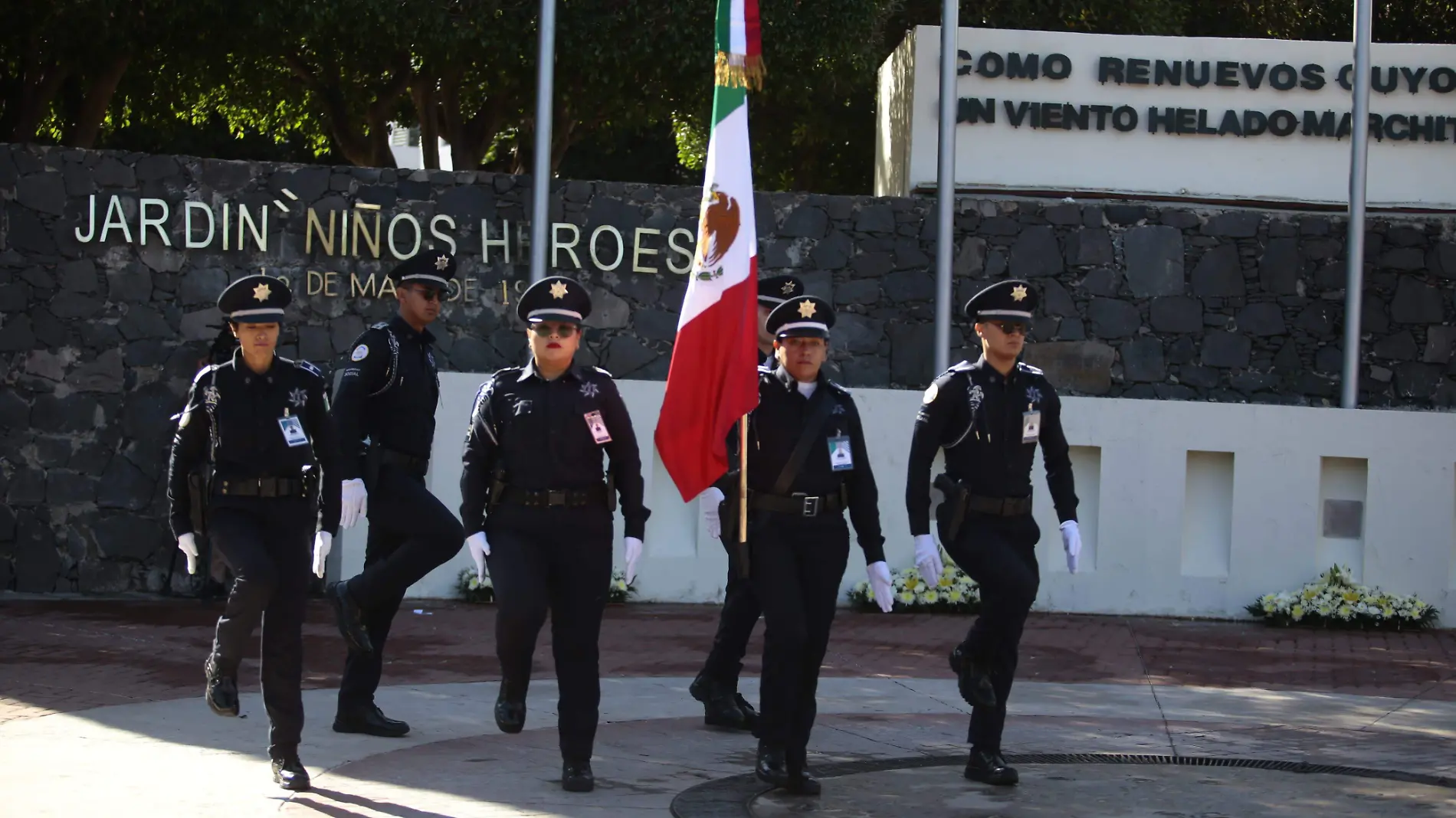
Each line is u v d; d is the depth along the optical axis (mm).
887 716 8906
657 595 13445
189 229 15062
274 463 6605
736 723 8320
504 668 6910
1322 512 13445
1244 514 13359
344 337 15492
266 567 6430
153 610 13164
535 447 6719
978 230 16453
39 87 19953
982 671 7070
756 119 24984
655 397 13477
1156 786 7148
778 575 6785
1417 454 13266
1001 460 7090
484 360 15734
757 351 7570
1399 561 13281
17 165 14719
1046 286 16453
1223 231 16500
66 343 14773
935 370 14883
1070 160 16703
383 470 7734
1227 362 16438
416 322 7934
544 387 6793
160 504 14828
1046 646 11742
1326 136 16656
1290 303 16453
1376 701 9719
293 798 6461
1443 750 8141
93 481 14742
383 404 7781
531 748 7656
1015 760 7715
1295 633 12781
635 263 15992
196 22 18406
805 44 18109
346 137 21750
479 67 19906
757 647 11352
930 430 7117
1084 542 13500
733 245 6996
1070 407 13414
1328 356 16438
